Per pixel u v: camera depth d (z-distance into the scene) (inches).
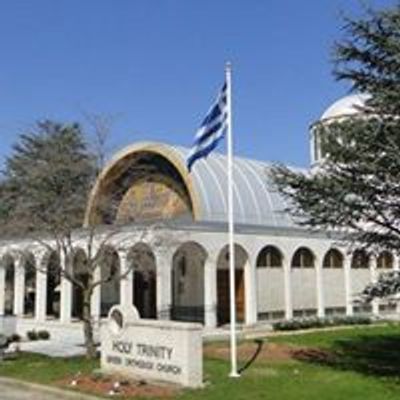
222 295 1365.7
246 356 850.8
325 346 966.4
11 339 1049.5
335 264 1526.8
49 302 1616.6
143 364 660.1
